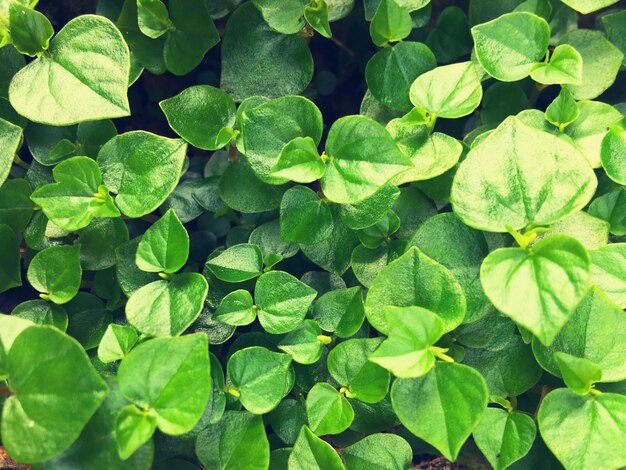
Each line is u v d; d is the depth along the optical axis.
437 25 0.20
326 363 0.16
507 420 0.14
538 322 0.12
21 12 0.15
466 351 0.16
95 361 0.16
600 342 0.14
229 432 0.15
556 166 0.13
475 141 0.17
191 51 0.18
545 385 0.16
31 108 0.15
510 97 0.19
